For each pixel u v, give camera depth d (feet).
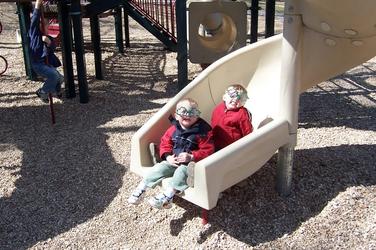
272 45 12.14
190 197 9.43
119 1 20.63
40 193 11.91
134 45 32.30
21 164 13.53
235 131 10.91
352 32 9.51
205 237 9.84
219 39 24.94
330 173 11.89
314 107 17.93
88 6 20.11
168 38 25.29
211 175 9.06
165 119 11.13
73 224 10.59
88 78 22.89
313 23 9.75
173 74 23.76
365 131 15.08
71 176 12.73
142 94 20.24
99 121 16.85
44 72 17.51
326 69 10.73
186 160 9.84
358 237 9.48
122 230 10.30
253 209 10.65
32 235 10.23
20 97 19.77
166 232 10.14
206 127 10.21
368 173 11.87
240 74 12.57
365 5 8.52
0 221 10.73
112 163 13.41
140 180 12.35
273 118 11.62
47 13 21.35
